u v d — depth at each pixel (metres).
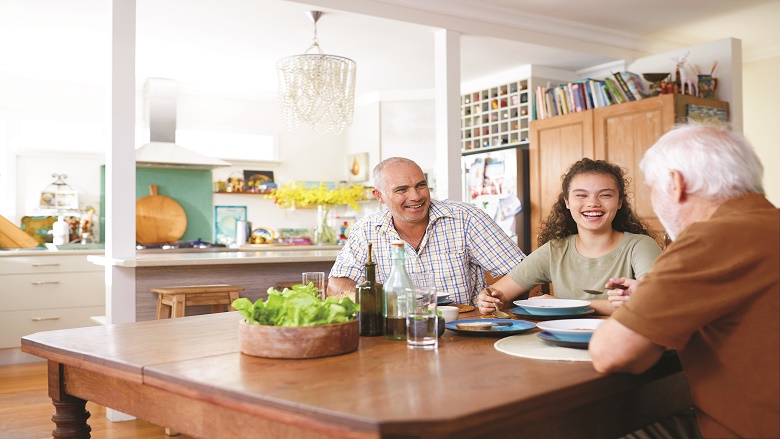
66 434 1.73
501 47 5.19
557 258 2.39
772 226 1.20
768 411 1.20
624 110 4.94
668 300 1.17
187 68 6.11
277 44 5.30
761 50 5.70
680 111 4.66
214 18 4.62
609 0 4.62
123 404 1.50
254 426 1.16
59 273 5.37
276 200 6.30
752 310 1.20
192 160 6.18
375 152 7.21
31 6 4.39
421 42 5.20
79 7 4.42
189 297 3.76
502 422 1.03
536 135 5.65
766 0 4.64
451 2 4.63
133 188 3.73
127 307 3.79
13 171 6.13
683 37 5.54
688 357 1.31
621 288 1.85
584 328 1.61
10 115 6.15
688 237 1.22
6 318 5.17
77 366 1.56
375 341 1.69
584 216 2.28
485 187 5.99
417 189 2.53
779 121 5.61
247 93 7.17
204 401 1.21
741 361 1.21
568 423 1.21
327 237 6.58
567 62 5.73
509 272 2.52
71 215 6.32
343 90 4.89
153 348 1.59
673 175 1.32
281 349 1.44
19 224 6.16
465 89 6.62
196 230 6.93
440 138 4.72
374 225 2.68
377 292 1.78
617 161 5.00
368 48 5.40
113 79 3.67
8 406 3.78
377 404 1.04
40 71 6.14
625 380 1.27
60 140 6.41
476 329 1.74
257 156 7.39
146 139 6.63
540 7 4.79
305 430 1.07
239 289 3.92
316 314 1.49
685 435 1.51
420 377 1.24
